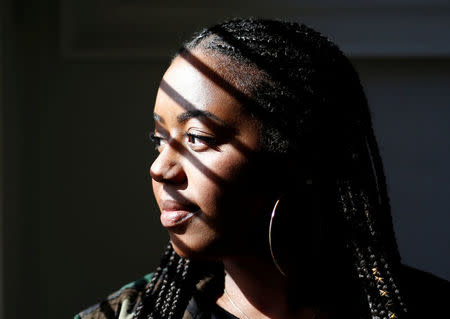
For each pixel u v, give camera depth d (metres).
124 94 1.80
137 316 0.85
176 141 0.70
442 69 1.79
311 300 0.80
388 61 1.79
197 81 0.69
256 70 0.71
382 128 1.81
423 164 1.81
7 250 1.68
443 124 1.80
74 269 1.83
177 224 0.70
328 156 0.76
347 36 1.75
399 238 1.82
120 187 1.82
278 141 0.71
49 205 1.82
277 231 0.71
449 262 1.82
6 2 1.65
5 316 1.66
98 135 1.81
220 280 0.87
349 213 0.78
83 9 1.74
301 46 0.75
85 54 1.75
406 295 0.86
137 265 1.82
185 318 0.83
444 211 1.82
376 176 0.86
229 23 0.77
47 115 1.80
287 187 0.73
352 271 0.82
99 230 1.82
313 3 1.76
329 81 0.76
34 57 1.78
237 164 0.69
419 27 1.74
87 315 0.90
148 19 1.76
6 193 1.66
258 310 0.79
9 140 1.68
